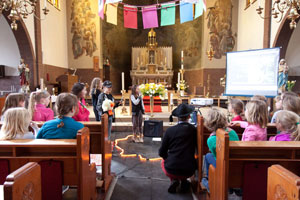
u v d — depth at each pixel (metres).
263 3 9.95
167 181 3.51
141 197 3.00
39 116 3.39
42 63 10.23
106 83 4.60
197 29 14.19
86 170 2.26
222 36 13.34
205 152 3.37
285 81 8.08
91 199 2.52
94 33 13.45
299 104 2.91
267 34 9.53
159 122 5.43
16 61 9.94
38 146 2.07
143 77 15.34
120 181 3.49
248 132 2.55
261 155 2.13
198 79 14.35
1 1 4.60
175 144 3.05
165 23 6.84
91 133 3.35
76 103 2.58
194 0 5.89
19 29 8.80
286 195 1.17
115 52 15.64
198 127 2.98
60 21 12.52
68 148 2.20
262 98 3.73
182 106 3.12
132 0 15.81
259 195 2.13
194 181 3.30
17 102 3.10
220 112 2.62
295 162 2.05
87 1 13.31
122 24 15.91
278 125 2.42
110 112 4.54
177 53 16.33
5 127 2.26
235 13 13.27
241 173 2.19
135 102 5.55
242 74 5.91
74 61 13.62
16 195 1.14
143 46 17.42
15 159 2.13
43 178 2.16
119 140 5.91
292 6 4.53
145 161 4.43
